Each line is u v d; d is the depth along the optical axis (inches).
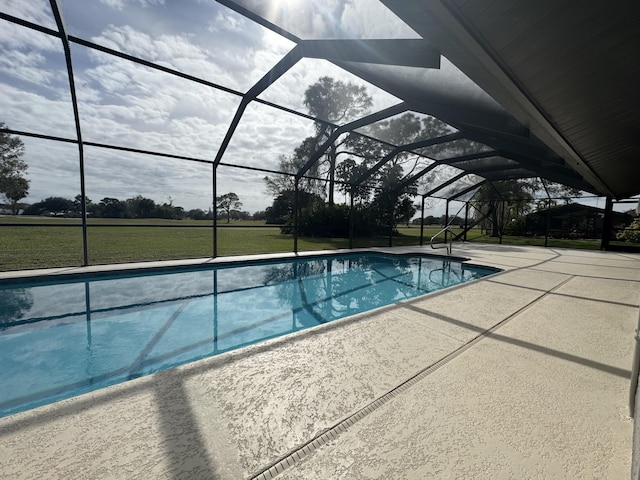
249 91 200.8
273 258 292.8
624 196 425.4
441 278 266.7
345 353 78.8
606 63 86.5
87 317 150.0
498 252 382.9
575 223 633.6
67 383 97.0
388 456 44.3
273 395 59.0
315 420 51.9
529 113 123.6
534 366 73.7
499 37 75.7
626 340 91.4
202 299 187.8
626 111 122.1
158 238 540.4
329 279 258.5
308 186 410.6
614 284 179.2
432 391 61.8
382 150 325.7
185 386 61.2
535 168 380.5
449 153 346.0
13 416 49.6
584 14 66.7
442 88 160.4
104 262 260.7
